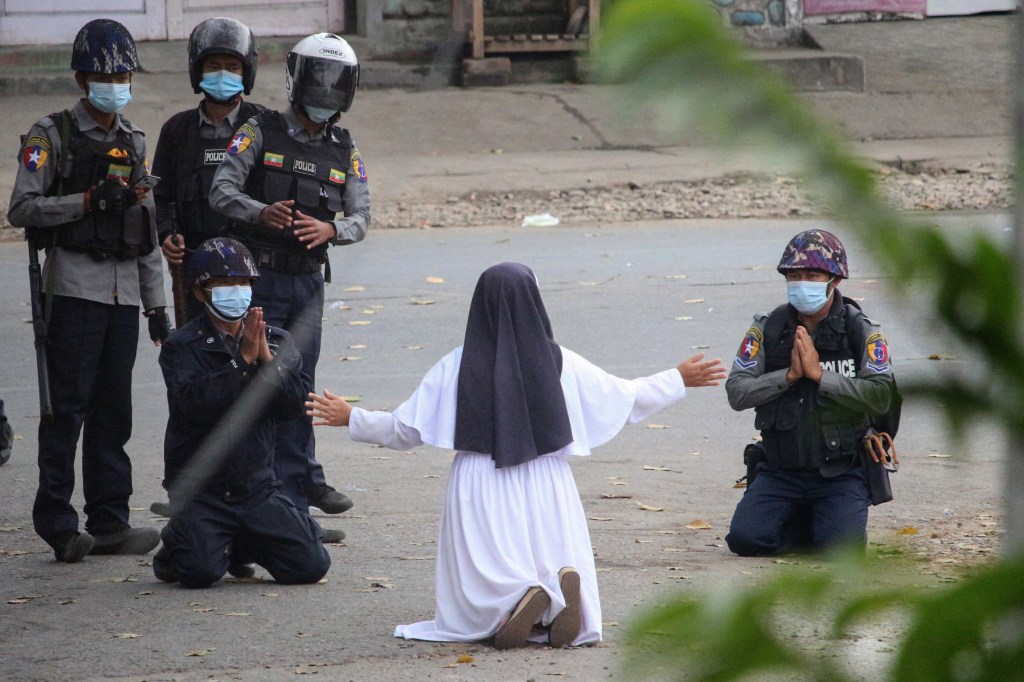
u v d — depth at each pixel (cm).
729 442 3025
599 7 159
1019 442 188
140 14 7606
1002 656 177
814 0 8712
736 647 190
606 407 1709
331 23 7106
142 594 1964
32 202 2058
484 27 7912
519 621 1633
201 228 2283
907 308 176
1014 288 173
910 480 2584
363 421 1698
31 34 7425
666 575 1983
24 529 2373
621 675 194
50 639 1728
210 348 1989
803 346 2100
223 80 2262
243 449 1978
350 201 2305
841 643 189
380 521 2408
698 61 158
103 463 2206
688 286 4603
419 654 1638
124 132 2148
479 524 1673
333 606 1894
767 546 2105
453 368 1712
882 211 169
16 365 3700
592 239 5491
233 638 1730
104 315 2127
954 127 7519
